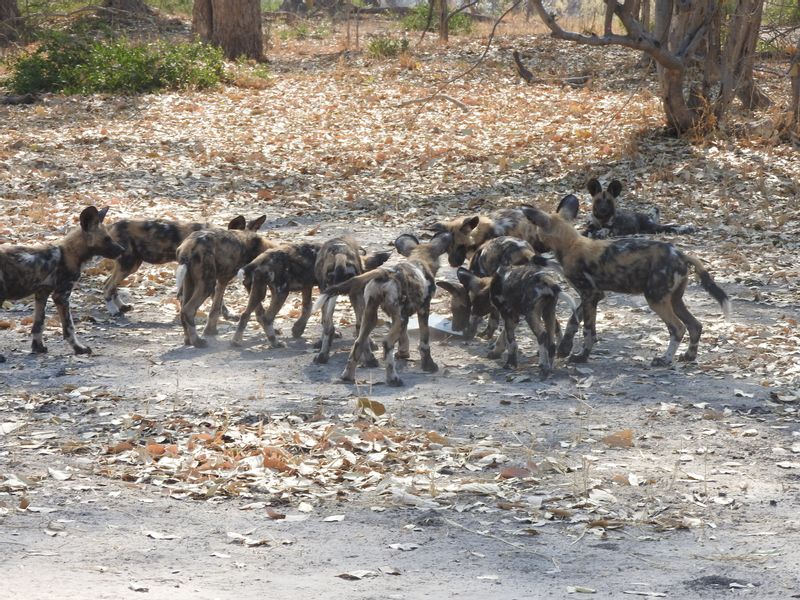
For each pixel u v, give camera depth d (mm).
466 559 7332
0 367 12555
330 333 12914
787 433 10430
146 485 8828
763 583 6895
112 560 7035
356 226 21078
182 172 25766
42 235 18750
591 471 9297
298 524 8016
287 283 13586
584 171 25828
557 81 40875
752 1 28672
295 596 6410
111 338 14047
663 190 23812
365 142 29984
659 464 9508
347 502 8562
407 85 40406
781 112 28984
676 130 28719
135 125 32219
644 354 13453
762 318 15047
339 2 66438
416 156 27969
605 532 7918
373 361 12867
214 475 9047
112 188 23609
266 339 14164
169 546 7410
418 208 22656
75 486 8703
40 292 12961
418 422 10688
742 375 12375
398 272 11945
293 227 20812
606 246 12867
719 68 28953
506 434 10344
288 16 66000
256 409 11023
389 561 7246
